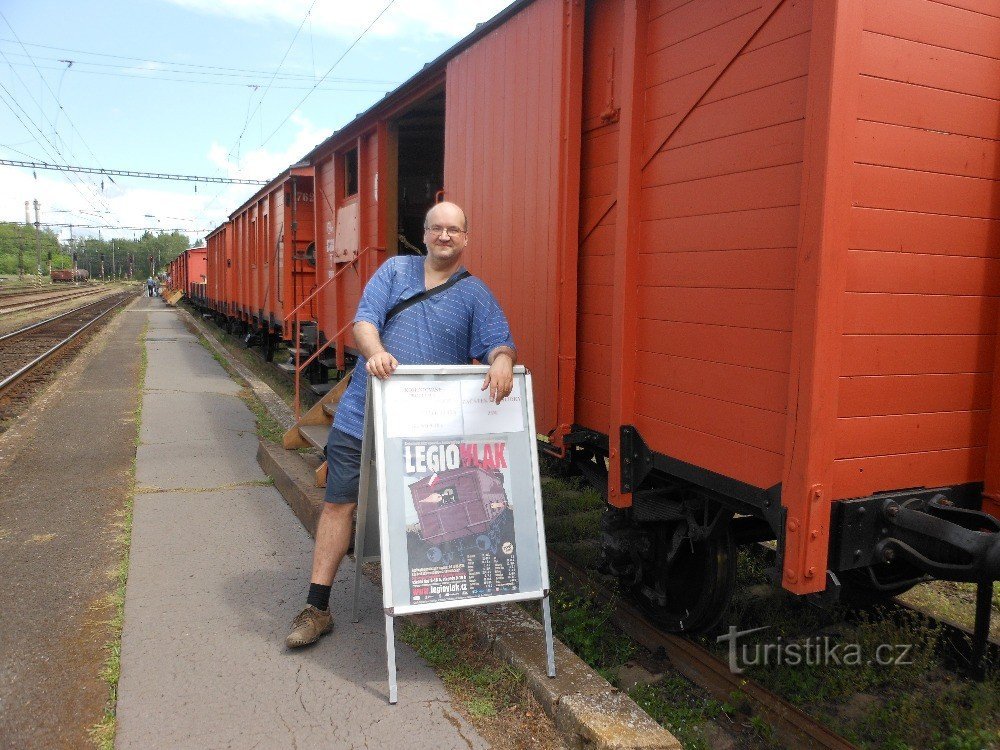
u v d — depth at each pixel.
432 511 2.78
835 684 3.13
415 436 2.80
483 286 3.14
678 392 3.07
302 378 10.91
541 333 4.05
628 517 3.61
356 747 2.46
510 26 4.40
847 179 2.38
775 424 2.59
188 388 10.32
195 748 2.44
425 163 9.06
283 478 5.28
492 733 2.57
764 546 4.45
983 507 2.97
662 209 3.14
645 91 3.23
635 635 3.66
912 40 2.55
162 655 3.02
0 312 29.70
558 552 4.61
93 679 2.84
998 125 2.78
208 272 26.88
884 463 2.70
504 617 3.22
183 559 4.05
